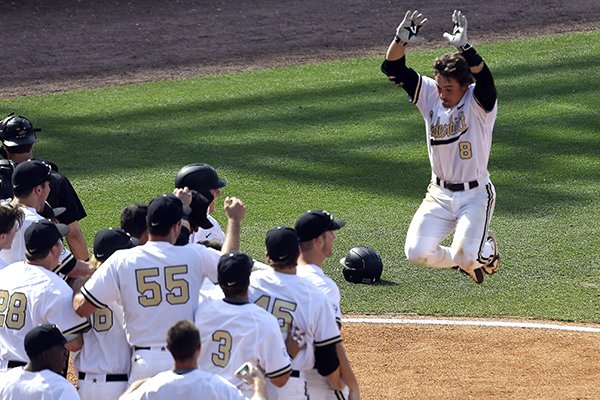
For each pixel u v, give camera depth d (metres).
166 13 88.50
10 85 71.19
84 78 72.81
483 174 31.08
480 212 30.92
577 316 38.16
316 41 80.62
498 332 36.56
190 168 29.73
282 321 22.97
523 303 39.53
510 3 88.31
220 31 83.50
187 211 25.94
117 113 64.56
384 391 31.39
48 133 60.69
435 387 31.67
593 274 42.22
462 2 89.12
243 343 22.08
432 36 80.25
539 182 52.56
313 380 24.08
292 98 66.75
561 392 31.19
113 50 79.12
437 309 38.97
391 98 66.06
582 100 64.06
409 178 53.53
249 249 44.56
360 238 46.25
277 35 82.31
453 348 35.06
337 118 62.62
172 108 65.38
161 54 78.25
